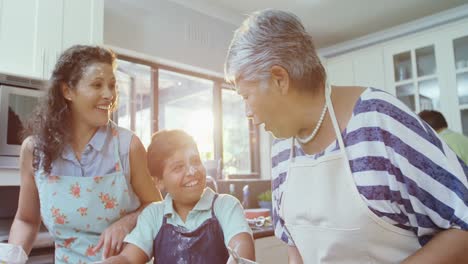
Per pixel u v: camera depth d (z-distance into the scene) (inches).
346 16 123.8
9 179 64.5
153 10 105.1
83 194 39.4
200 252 37.3
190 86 146.7
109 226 39.4
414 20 126.4
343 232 26.6
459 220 22.2
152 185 43.1
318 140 29.1
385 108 25.5
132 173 41.9
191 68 116.6
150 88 110.5
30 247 42.1
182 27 111.9
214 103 127.5
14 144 63.9
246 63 26.9
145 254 37.4
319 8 118.5
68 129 40.1
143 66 110.1
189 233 37.8
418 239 25.9
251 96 27.6
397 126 24.6
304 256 30.6
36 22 71.9
